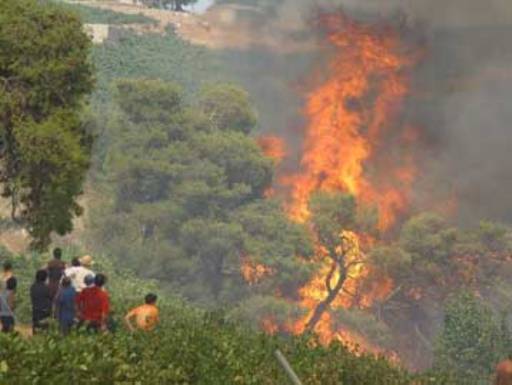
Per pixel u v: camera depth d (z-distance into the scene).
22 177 79.81
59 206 81.12
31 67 80.31
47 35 80.81
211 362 45.41
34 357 35.88
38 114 82.44
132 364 41.41
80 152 79.88
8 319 51.44
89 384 37.03
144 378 40.22
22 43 79.69
